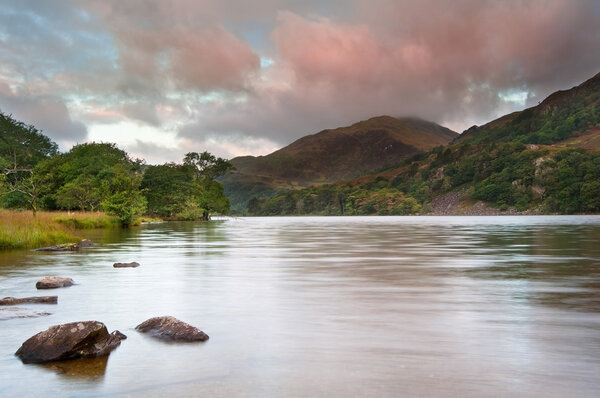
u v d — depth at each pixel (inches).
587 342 314.3
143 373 263.9
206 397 228.8
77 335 297.7
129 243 1346.0
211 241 1454.2
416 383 242.2
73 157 4153.5
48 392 237.9
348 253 1000.2
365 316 396.5
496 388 234.4
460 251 1032.2
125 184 2962.6
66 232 1446.9
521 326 359.3
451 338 326.3
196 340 326.6
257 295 498.9
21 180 3267.7
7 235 1172.5
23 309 432.5
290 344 315.3
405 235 1797.5
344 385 240.7
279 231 2297.0
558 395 225.5
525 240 1401.3
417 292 512.1
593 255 914.7
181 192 4793.3
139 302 464.4
